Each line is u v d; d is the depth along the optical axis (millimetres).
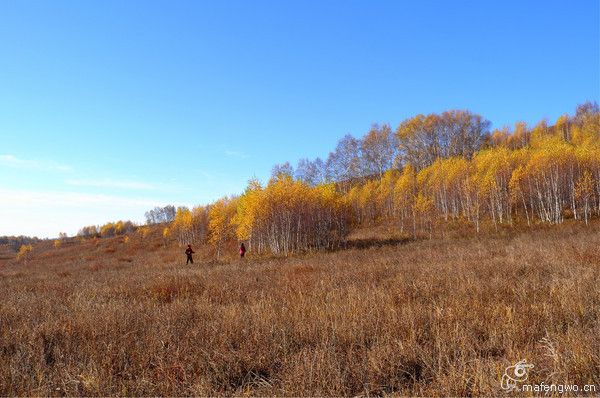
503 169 44344
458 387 3568
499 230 36125
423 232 39656
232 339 5289
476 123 67250
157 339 5258
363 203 52594
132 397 3768
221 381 4211
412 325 5211
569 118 72500
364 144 69000
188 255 25266
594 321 5023
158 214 111125
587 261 10086
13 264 51625
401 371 4086
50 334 5707
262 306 6871
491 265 10828
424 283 8523
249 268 16016
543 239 22609
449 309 5922
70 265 35250
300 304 6945
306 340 5141
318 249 31828
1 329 6082
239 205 36344
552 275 8414
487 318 5551
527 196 43281
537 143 61438
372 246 28594
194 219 53094
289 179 35375
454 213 46844
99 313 6848
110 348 4875
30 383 3988
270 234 33438
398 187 46281
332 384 3713
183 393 3818
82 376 4059
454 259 13844
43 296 9547
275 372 4348
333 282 9844
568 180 41500
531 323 5234
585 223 35156
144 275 15047
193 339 5336
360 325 5387
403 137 67812
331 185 41219
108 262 34312
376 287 8797
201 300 8195
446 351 4418
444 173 48531
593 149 45062
